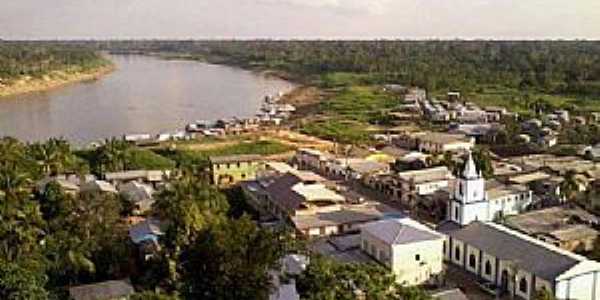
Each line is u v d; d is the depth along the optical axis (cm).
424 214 12038
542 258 8206
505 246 8725
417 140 18362
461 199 10000
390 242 8694
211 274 7444
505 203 11731
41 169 13375
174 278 7644
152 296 6291
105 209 10206
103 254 8588
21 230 7981
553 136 18875
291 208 11081
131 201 11906
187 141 19612
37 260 7762
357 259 9050
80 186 12406
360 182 14488
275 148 18450
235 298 7150
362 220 10738
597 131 19150
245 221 7850
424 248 8806
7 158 12094
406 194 12875
